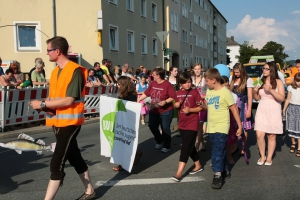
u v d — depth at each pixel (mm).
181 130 5152
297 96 6641
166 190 4668
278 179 5129
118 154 5402
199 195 4465
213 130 4867
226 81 6242
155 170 5664
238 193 4539
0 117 8742
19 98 9180
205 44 50844
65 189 4703
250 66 17375
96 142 7992
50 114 3809
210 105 4906
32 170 5641
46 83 10398
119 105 5371
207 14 52344
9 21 16500
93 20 17234
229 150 5996
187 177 5262
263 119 5883
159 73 6801
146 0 24391
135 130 5082
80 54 17031
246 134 6602
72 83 3654
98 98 12336
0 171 5594
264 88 5680
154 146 7609
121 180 5109
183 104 5168
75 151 4125
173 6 31641
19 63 16625
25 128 9461
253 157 6555
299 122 6617
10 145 4070
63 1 16875
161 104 6648
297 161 6227
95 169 5727
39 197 4398
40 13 16656
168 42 29906
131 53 21797
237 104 6133
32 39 16906
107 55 18406
